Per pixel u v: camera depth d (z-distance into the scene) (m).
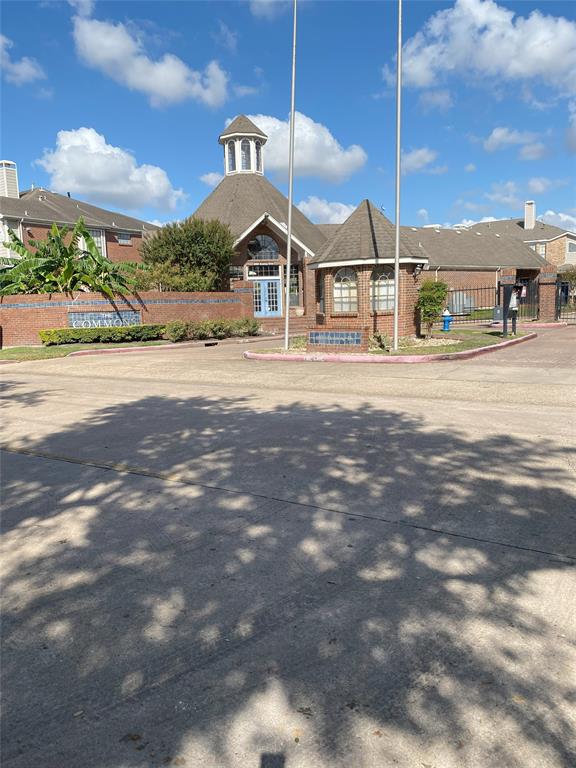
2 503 4.89
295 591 3.29
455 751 2.15
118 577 3.54
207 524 4.29
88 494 5.05
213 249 28.11
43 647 2.85
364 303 18.62
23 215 37.47
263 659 2.70
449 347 15.71
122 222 46.31
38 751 2.20
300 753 2.15
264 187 35.78
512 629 2.87
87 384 12.12
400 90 14.62
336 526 4.17
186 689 2.51
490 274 39.59
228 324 25.86
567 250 54.94
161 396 10.14
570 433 6.57
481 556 3.65
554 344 17.58
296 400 9.27
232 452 6.22
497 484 4.94
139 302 24.67
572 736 2.20
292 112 16.41
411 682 2.51
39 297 23.28
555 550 3.70
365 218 19.08
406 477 5.19
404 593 3.23
